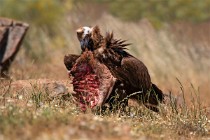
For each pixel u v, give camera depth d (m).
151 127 27.23
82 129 23.66
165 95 32.34
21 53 53.09
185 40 69.62
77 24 72.50
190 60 56.94
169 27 79.31
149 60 54.94
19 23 44.78
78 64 29.70
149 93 30.22
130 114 29.47
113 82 29.14
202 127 28.81
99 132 23.50
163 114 30.41
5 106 26.67
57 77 42.91
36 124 23.58
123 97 30.05
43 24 70.56
